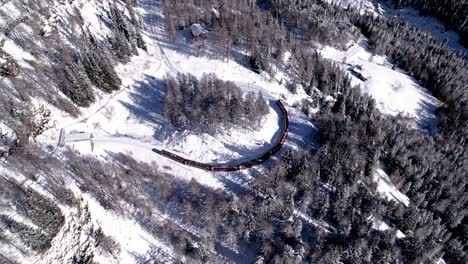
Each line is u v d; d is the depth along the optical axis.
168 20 138.12
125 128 107.69
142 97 116.44
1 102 87.44
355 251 78.50
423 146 123.00
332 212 89.19
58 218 74.00
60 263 71.38
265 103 111.25
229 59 135.38
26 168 79.19
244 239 82.00
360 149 104.06
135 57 129.50
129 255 80.56
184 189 92.25
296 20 177.25
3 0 108.44
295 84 130.00
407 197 110.00
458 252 97.06
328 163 95.62
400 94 160.38
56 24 116.44
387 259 80.06
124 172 92.88
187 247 80.56
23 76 96.75
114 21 125.75
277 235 82.06
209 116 103.19
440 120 154.00
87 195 83.50
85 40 113.69
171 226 84.50
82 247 75.81
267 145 106.38
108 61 114.00
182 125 105.56
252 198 86.56
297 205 87.31
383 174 110.88
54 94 100.56
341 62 169.75
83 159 91.44
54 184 79.38
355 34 190.00
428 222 96.25
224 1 159.62
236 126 107.00
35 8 113.94
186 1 154.62
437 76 172.12
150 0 162.62
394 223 94.88
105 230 81.25
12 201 70.88
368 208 89.44
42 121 94.12
